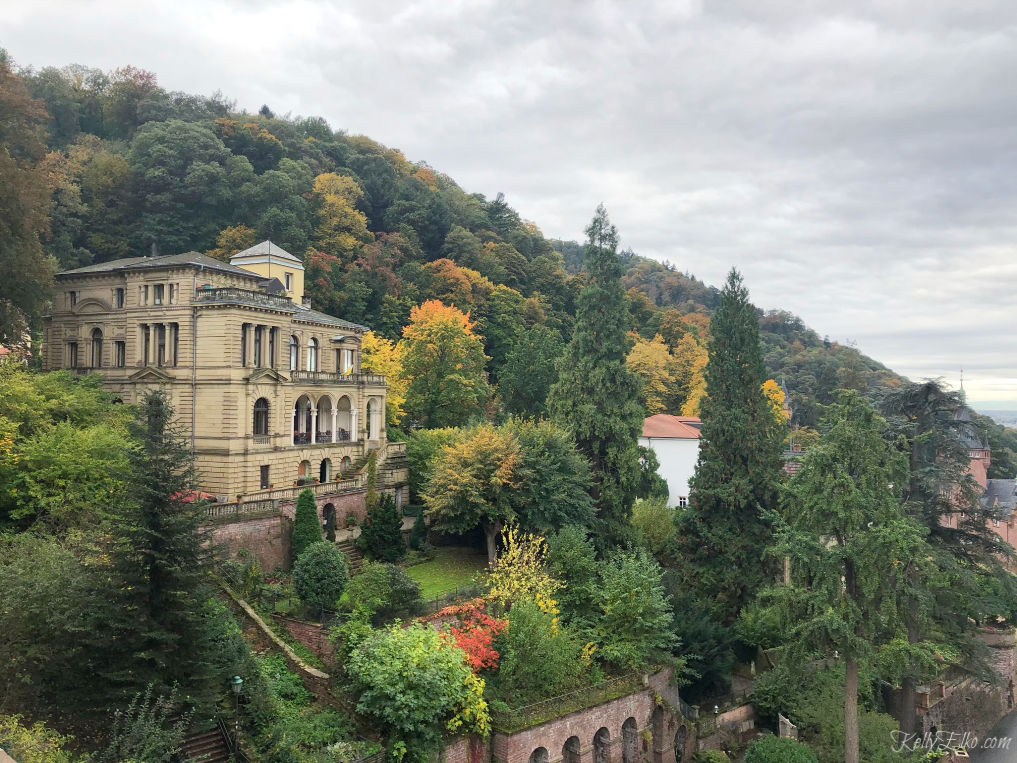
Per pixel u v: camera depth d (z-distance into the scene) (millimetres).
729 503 52562
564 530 47125
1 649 23547
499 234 160000
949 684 50625
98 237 92188
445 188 180500
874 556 35250
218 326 50562
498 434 52562
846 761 37031
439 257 134125
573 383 59125
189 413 51375
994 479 92125
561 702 35969
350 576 43312
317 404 59875
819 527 37500
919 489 47000
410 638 32500
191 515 26594
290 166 114938
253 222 103375
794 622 37656
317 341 64750
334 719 30797
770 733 39406
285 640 35031
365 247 111188
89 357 56406
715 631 45875
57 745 21516
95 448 37938
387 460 62312
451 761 31422
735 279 55906
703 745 41469
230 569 37250
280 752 27094
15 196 45625
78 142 107938
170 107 119500
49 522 35250
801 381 174375
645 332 146375
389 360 78375
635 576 42000
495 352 115125
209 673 26312
